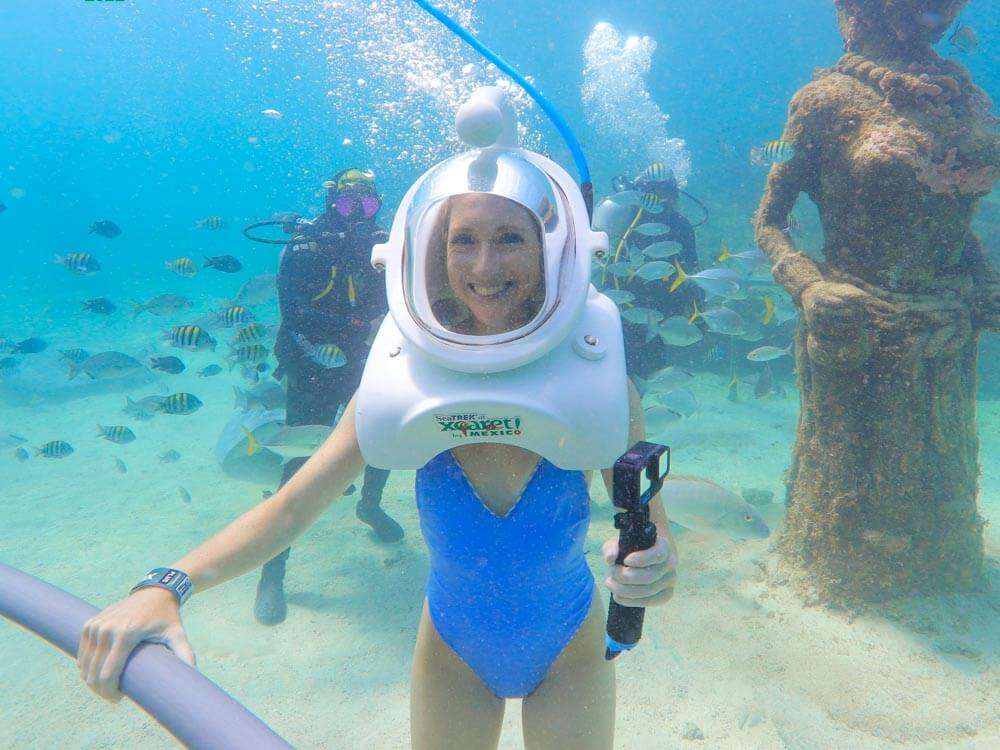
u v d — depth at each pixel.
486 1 57.97
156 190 91.31
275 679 3.82
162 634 1.07
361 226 5.02
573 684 1.81
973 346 3.91
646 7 61.94
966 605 3.90
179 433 8.37
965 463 3.87
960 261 3.79
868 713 3.29
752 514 3.22
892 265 3.59
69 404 9.77
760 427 7.67
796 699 3.41
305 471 1.65
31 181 99.50
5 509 6.30
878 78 3.65
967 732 3.17
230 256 7.47
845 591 4.00
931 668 3.54
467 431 1.41
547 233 1.42
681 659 3.73
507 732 3.35
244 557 1.49
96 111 89.62
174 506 6.26
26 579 1.13
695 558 4.68
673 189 7.32
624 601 1.25
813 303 3.58
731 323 6.17
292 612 4.44
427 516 1.71
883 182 3.47
